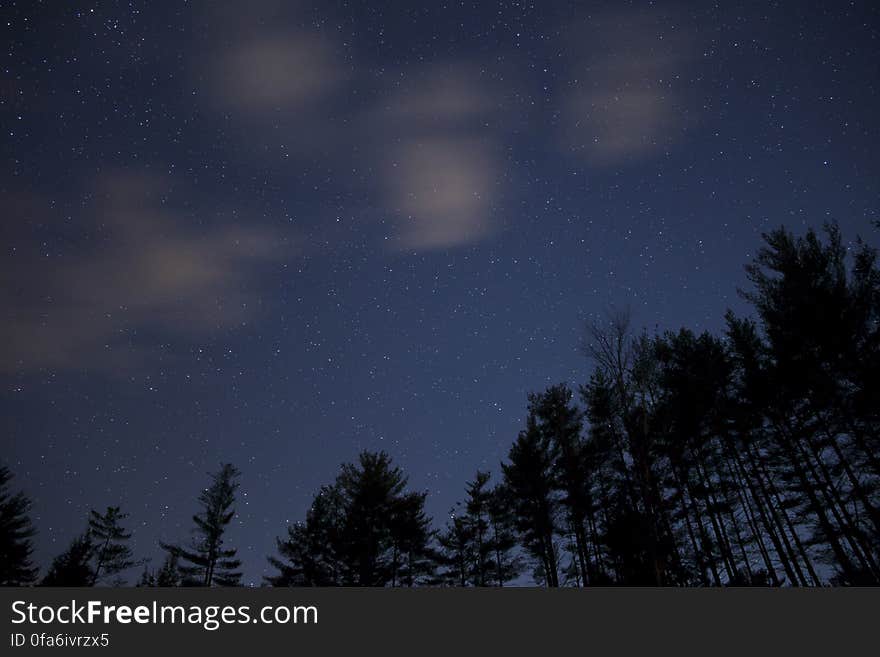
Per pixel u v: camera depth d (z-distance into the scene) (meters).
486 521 35.41
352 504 29.30
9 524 33.00
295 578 33.09
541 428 29.20
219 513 37.91
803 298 18.22
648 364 19.22
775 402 20.56
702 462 23.97
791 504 22.59
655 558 17.34
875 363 16.28
